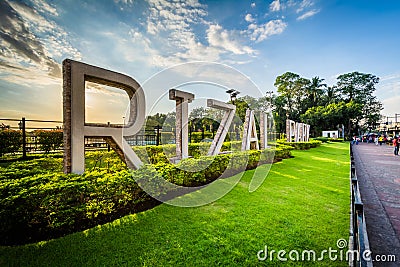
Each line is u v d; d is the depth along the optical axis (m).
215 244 2.80
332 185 5.82
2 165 5.94
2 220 2.60
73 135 4.26
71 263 2.37
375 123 53.28
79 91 4.36
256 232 3.13
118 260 2.44
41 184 3.12
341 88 52.78
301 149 16.48
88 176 3.72
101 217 3.49
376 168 9.77
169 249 2.68
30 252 2.52
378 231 3.52
